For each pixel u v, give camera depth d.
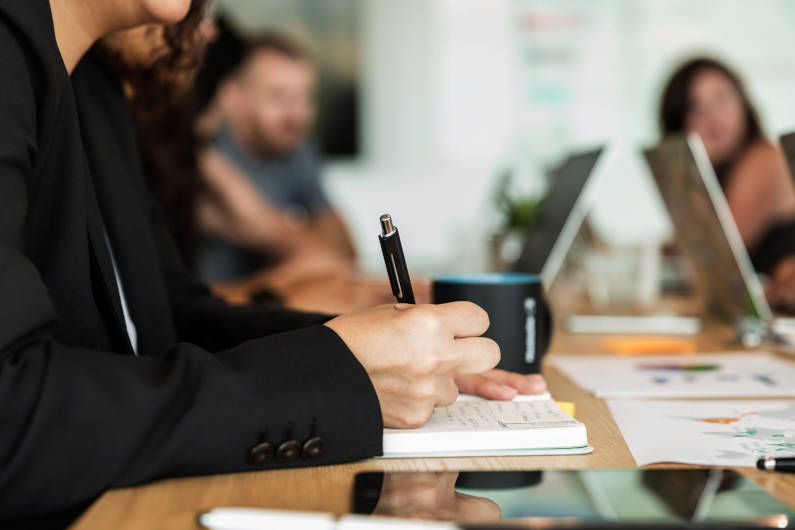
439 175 4.11
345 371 0.55
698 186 1.37
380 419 0.55
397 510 0.42
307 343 0.56
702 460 0.54
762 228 3.37
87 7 0.73
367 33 4.00
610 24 4.11
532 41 4.10
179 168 1.77
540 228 1.60
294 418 0.53
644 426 0.66
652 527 0.39
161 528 0.42
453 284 0.81
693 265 1.67
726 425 0.66
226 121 3.36
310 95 3.95
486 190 4.11
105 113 0.92
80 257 0.65
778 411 0.73
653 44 4.11
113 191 0.86
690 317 1.79
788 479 0.50
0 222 0.53
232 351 0.56
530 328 0.81
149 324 0.86
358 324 0.58
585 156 1.44
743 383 0.89
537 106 4.12
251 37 3.65
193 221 1.87
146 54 0.92
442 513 0.41
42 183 0.63
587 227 2.15
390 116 4.07
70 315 0.64
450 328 0.57
